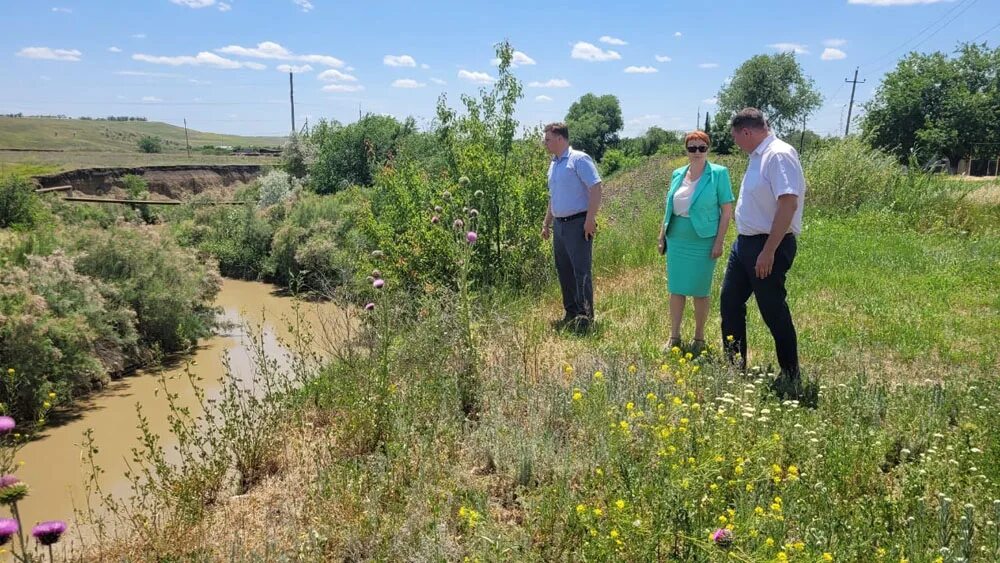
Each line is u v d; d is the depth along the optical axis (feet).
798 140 183.11
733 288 17.10
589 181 20.85
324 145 96.58
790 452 12.09
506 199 29.58
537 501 10.78
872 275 30.09
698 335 18.97
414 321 18.83
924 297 26.22
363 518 10.65
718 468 9.97
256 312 46.32
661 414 11.73
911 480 10.65
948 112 163.53
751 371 16.78
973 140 162.40
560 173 21.39
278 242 58.03
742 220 16.24
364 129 94.22
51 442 24.54
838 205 54.13
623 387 15.08
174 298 37.50
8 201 63.67
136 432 25.22
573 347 19.83
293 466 14.32
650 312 23.36
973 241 40.06
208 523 11.99
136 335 34.86
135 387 31.14
